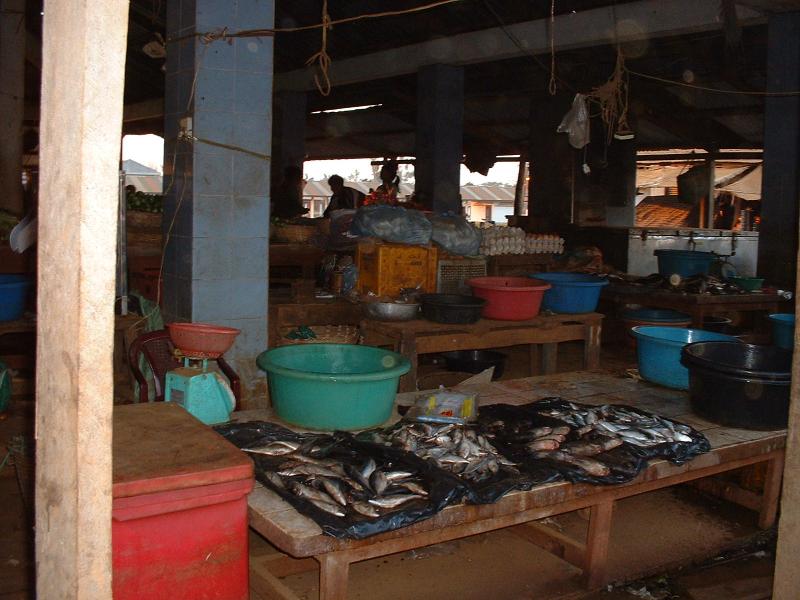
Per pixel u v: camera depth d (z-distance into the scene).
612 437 3.60
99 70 1.61
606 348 8.68
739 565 4.01
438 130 11.16
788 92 8.13
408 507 2.86
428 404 3.91
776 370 4.38
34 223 5.66
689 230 11.85
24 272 6.89
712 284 8.05
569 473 3.25
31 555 3.61
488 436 3.64
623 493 3.53
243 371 5.51
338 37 12.24
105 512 1.72
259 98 5.35
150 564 2.31
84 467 1.68
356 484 2.98
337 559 2.76
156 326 5.64
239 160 5.32
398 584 3.59
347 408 3.67
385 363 4.08
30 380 5.79
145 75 15.33
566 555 3.72
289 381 3.72
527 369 7.50
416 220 6.48
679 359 4.67
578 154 12.90
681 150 16.92
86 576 1.71
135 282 6.94
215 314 5.35
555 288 6.45
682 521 4.41
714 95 12.45
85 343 1.65
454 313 5.62
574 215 13.02
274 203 10.35
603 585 3.64
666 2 8.72
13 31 8.48
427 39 11.16
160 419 2.84
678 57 11.12
